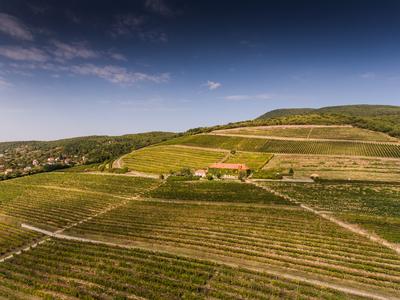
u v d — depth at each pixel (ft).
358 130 606.96
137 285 148.66
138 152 619.67
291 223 224.74
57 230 244.01
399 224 214.90
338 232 204.44
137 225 237.86
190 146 605.73
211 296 137.08
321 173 382.42
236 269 159.22
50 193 374.02
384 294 136.46
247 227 220.84
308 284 142.10
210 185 353.92
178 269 160.45
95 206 307.99
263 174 384.88
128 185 387.75
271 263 167.53
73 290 143.54
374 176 358.23
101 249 193.36
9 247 210.38
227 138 627.05
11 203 336.90
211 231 217.15
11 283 154.20
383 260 163.32
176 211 271.90
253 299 132.77
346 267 160.76
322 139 563.89
